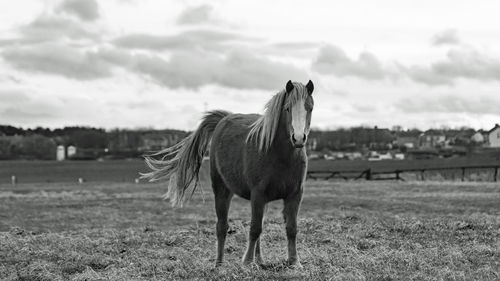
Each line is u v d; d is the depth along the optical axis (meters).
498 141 112.69
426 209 19.03
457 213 17.31
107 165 79.50
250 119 9.45
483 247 9.91
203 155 10.48
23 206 24.88
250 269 8.59
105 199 28.47
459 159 69.88
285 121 8.33
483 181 37.84
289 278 8.20
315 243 11.17
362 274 8.06
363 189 31.28
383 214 17.58
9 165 80.44
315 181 41.88
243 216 18.48
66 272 9.41
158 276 8.68
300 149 8.41
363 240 11.10
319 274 8.26
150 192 34.38
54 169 72.38
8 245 12.03
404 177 45.03
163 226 16.50
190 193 10.66
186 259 9.84
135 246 11.73
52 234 13.75
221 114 10.41
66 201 27.47
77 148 126.31
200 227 14.72
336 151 113.12
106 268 9.50
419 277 7.98
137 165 78.75
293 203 8.76
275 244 11.43
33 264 9.74
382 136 124.44
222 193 9.73
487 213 17.06
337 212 19.05
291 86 8.32
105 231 14.66
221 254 9.48
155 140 133.75
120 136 134.38
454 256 9.28
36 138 121.25
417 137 127.38
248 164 8.69
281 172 8.45
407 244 10.61
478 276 8.00
